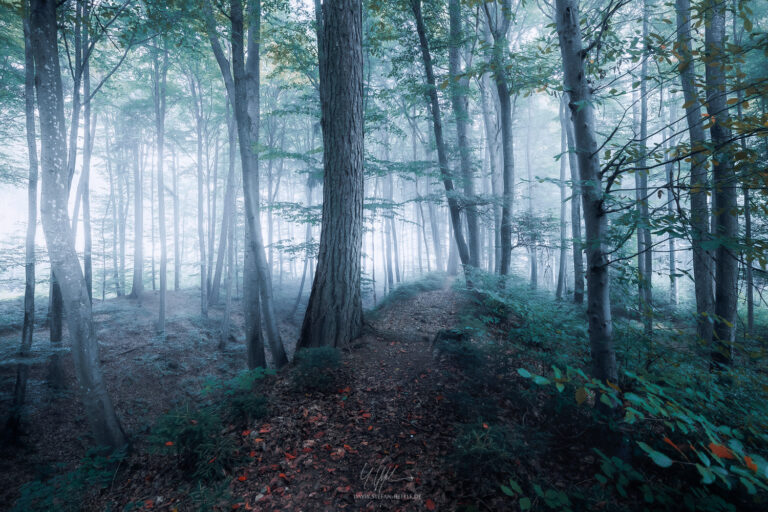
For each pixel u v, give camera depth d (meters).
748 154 2.47
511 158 9.79
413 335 7.98
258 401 5.07
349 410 5.02
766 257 2.04
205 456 4.06
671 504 2.74
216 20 9.86
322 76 7.97
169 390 11.41
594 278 3.47
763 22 10.88
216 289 21.03
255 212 9.41
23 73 11.75
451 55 11.88
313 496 3.60
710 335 5.14
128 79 17.55
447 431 4.23
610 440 3.43
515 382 4.58
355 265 7.65
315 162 10.87
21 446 8.27
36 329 12.60
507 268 9.82
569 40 3.55
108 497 4.41
